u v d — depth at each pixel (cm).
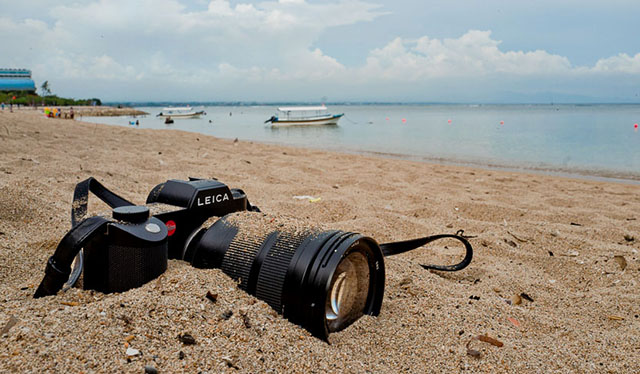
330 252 31
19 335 26
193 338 28
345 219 79
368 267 36
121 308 30
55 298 32
